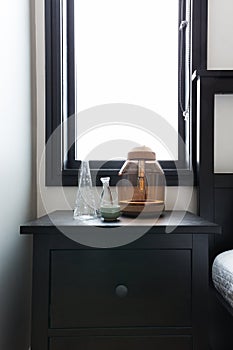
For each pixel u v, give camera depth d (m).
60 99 1.59
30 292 1.53
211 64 1.60
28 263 1.50
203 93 1.48
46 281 1.09
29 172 1.49
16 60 1.30
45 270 1.09
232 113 1.59
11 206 1.25
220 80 1.48
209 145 1.48
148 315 1.10
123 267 1.09
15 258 1.31
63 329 1.08
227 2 1.60
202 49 1.58
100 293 1.09
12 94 1.25
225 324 1.49
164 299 1.10
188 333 1.10
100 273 1.09
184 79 1.70
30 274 1.53
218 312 1.49
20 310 1.38
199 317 1.10
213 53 1.60
